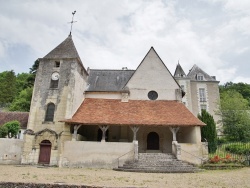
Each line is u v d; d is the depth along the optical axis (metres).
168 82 24.86
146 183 9.91
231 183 10.07
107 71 28.39
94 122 18.88
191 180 11.02
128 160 17.83
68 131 19.34
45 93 20.84
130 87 24.58
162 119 20.06
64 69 21.66
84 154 18.08
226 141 25.69
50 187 7.73
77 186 7.66
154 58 25.75
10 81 54.81
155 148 21.97
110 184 9.30
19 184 7.84
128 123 18.86
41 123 19.81
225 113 28.12
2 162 18.81
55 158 18.27
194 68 42.69
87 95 24.62
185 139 21.50
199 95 38.56
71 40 24.47
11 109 38.78
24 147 18.47
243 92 57.69
